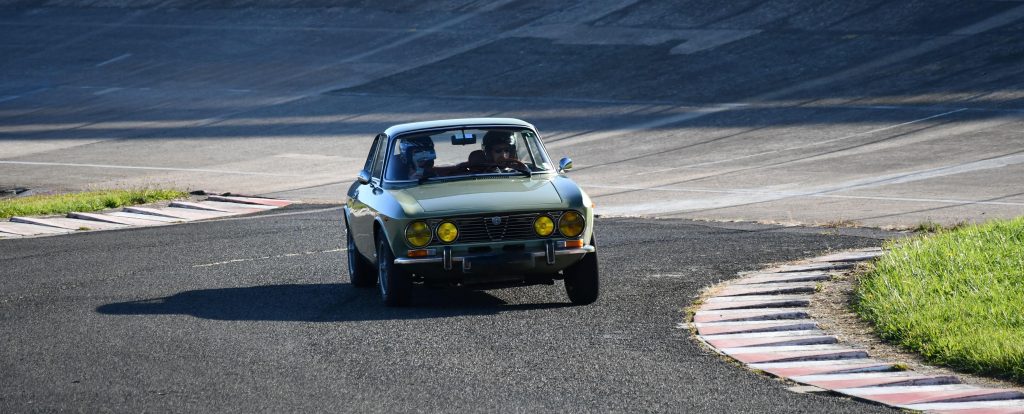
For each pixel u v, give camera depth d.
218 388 27.73
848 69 149.38
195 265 51.31
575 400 25.84
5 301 42.78
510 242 37.44
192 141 136.62
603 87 156.12
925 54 151.50
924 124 112.12
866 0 187.25
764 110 129.75
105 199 84.31
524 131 42.69
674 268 45.56
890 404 24.53
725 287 40.31
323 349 32.09
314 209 78.06
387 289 38.66
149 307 40.25
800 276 41.03
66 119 166.00
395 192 39.94
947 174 84.31
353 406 25.81
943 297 34.03
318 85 179.12
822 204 72.56
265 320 37.00
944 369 27.33
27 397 27.25
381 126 140.00
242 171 110.69
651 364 29.11
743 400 25.39
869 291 36.38
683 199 79.12
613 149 113.25
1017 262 38.69
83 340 34.31
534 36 199.50
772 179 87.69
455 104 153.38
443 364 29.83
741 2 199.25
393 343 32.69
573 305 38.50
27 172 118.44
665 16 199.12
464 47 198.12
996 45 150.62
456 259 37.09
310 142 130.00
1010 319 30.73
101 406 26.27
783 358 29.19
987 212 64.88
